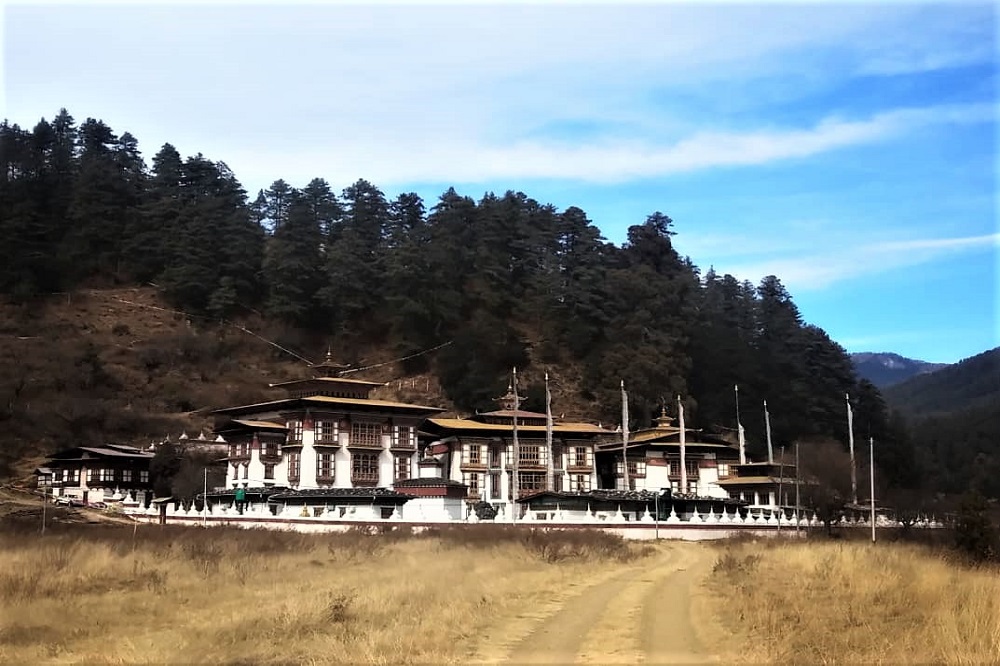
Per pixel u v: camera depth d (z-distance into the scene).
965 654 20.30
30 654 22.19
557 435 118.62
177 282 191.88
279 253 190.62
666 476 122.56
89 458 121.69
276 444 101.81
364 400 108.44
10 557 38.16
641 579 42.41
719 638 23.98
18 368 155.38
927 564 42.19
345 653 21.27
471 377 165.38
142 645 22.86
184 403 164.25
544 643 23.23
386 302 191.38
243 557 44.72
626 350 166.62
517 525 77.06
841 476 116.62
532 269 199.25
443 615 26.38
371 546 54.97
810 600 30.56
